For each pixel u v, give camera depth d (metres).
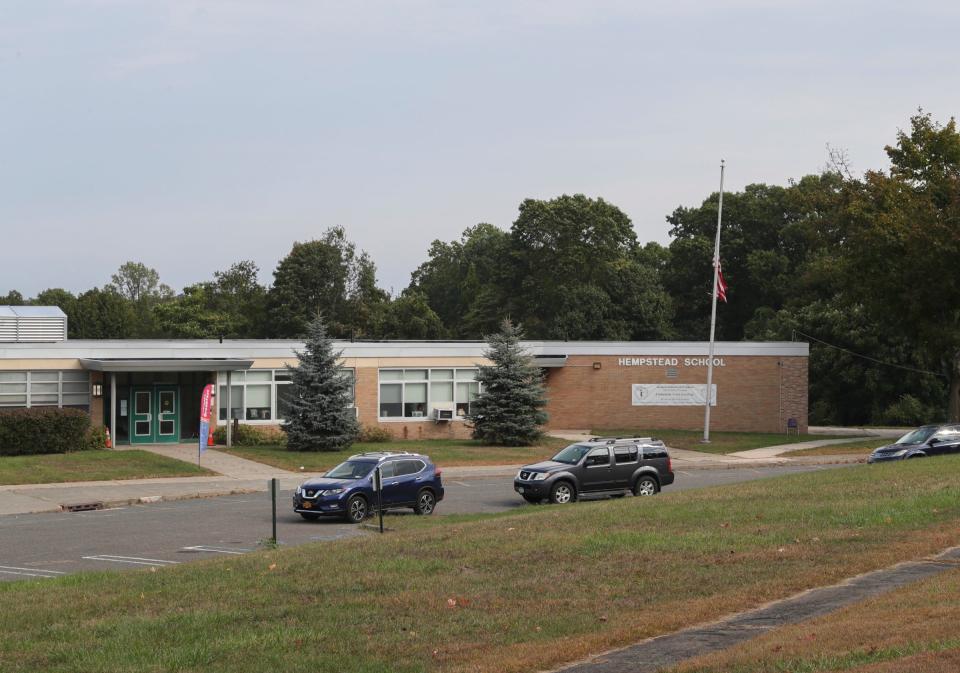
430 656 11.29
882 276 49.88
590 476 29.58
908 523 17.78
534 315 91.75
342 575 15.47
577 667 10.70
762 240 95.12
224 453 42.88
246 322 91.12
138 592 14.96
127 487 34.28
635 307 86.19
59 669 11.01
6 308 49.09
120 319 94.00
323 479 26.98
